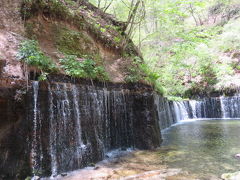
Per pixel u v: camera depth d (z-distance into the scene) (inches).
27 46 136.9
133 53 331.3
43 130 133.0
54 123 140.9
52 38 186.1
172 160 168.9
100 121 187.5
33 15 174.2
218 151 192.1
